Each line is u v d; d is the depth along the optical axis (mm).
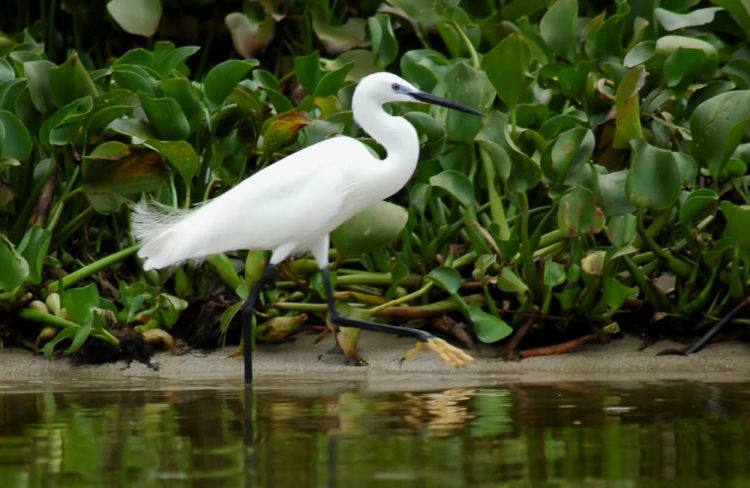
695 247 11133
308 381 10086
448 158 11859
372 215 10969
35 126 11539
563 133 11031
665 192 10680
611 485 6121
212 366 10867
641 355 11078
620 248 11000
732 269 10867
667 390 9352
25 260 10484
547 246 11477
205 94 11828
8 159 10664
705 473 6363
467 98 11617
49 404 8781
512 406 8547
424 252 11531
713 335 11211
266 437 7359
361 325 10414
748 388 9445
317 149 10367
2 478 6301
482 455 6797
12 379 10289
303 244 10391
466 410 8359
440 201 11875
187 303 11250
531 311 11148
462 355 10148
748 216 10453
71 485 6137
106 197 11219
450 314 11609
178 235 10148
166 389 9602
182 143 10852
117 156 10805
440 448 6992
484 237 11289
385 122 10469
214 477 6281
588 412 8250
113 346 10836
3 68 11781
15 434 7504
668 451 6898
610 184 11195
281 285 11672
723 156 10953
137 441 7262
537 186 12109
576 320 11297
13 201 11555
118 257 11383
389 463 6590
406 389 9508
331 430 7574
